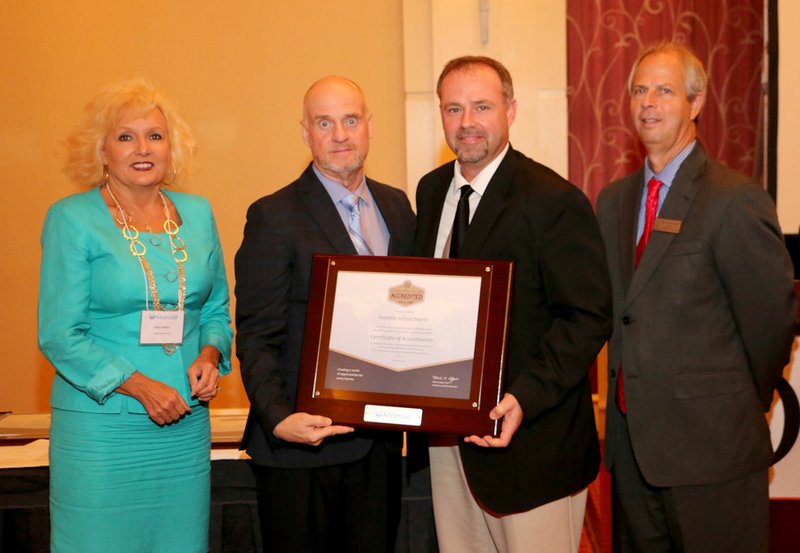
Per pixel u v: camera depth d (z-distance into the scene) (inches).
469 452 85.6
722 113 171.8
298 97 174.1
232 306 176.4
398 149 174.2
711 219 88.1
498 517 88.0
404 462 102.8
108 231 86.5
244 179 175.6
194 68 173.9
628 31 169.9
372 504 87.8
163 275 87.4
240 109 174.4
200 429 91.2
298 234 87.3
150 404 83.6
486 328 80.5
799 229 146.6
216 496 104.3
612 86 170.7
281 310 86.6
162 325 86.4
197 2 172.6
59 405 86.5
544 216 83.4
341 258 84.8
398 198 97.5
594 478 89.6
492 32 168.1
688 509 90.7
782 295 86.4
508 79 90.0
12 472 102.5
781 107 155.2
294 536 85.7
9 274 178.4
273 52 173.3
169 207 92.7
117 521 85.3
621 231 97.0
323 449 86.0
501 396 79.7
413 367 81.4
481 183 88.4
